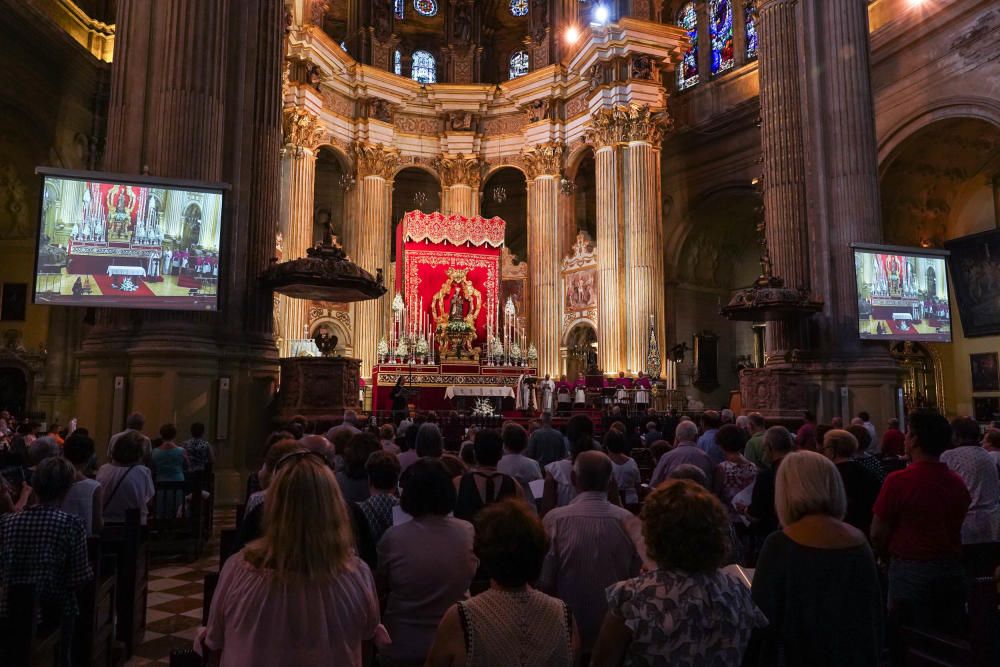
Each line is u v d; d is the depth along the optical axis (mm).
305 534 2238
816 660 2605
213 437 10562
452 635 2133
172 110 10594
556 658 2119
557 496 5293
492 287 27344
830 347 14672
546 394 20312
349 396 12602
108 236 9906
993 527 4984
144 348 10055
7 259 21062
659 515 2350
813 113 15477
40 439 5750
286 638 2191
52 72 18828
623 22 25500
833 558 2660
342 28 31297
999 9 16969
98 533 5020
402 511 3672
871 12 20625
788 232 16016
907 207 21656
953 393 22141
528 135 29219
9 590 2973
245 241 11727
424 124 30078
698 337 29141
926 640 3559
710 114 27438
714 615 2232
